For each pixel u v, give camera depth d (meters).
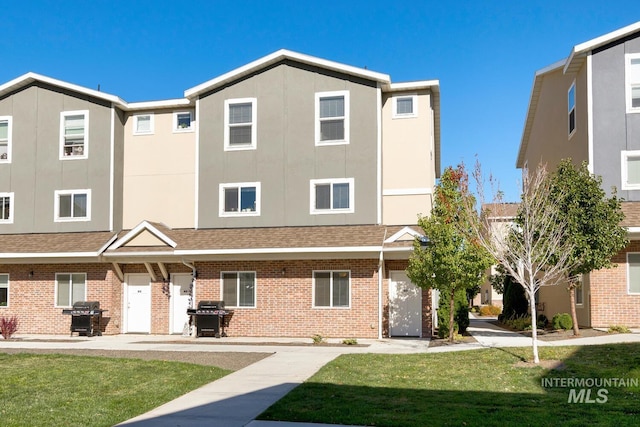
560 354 14.77
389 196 23.28
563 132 25.86
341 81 23.30
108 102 25.08
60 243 23.92
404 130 23.53
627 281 20.84
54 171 25.30
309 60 23.22
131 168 25.59
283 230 23.00
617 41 21.78
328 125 23.31
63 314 22.91
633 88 21.56
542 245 15.85
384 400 10.84
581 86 22.88
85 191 24.97
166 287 24.06
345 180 22.94
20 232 25.31
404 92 23.72
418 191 23.11
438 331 22.20
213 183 24.06
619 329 19.48
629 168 21.34
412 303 22.08
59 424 9.64
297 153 23.42
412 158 23.34
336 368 14.25
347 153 23.03
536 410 9.84
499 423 9.05
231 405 10.68
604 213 18.55
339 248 21.22
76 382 12.86
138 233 23.42
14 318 23.36
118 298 24.11
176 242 23.03
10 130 25.78
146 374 13.68
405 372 13.66
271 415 9.83
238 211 23.78
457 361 14.87
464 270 18.83
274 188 23.50
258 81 23.97
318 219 23.03
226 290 23.06
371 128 22.92
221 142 24.12
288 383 12.67
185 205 25.02
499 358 14.90
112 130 24.95
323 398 11.05
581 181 18.80
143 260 23.45
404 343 19.91
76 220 24.94
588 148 21.69
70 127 25.38
